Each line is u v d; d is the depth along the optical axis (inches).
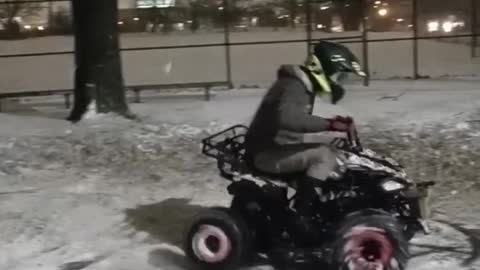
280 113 186.4
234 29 736.3
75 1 400.5
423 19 714.2
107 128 379.9
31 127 390.3
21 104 491.8
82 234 237.8
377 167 194.5
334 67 188.5
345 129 187.0
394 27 729.6
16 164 322.0
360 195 194.9
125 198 275.4
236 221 196.2
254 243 201.2
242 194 197.9
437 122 368.2
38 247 228.2
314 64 190.5
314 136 223.6
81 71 403.5
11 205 265.3
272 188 194.9
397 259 184.5
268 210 198.4
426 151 321.7
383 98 440.5
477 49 651.5
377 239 184.2
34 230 239.8
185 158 327.9
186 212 257.8
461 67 579.8
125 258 217.0
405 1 722.8
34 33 713.6
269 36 707.4
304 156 190.9
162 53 687.7
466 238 226.2
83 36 399.5
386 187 190.9
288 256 207.3
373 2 725.3
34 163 324.8
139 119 400.8
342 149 200.4
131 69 616.1
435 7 715.4
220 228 196.1
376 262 185.3
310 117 186.4
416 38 506.0
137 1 748.6
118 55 405.7
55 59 684.7
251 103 440.5
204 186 289.4
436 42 708.7
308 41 477.7
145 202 270.7
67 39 716.0
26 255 222.5
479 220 243.4
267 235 201.9
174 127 378.3
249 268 204.7
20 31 710.5
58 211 258.1
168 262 213.2
